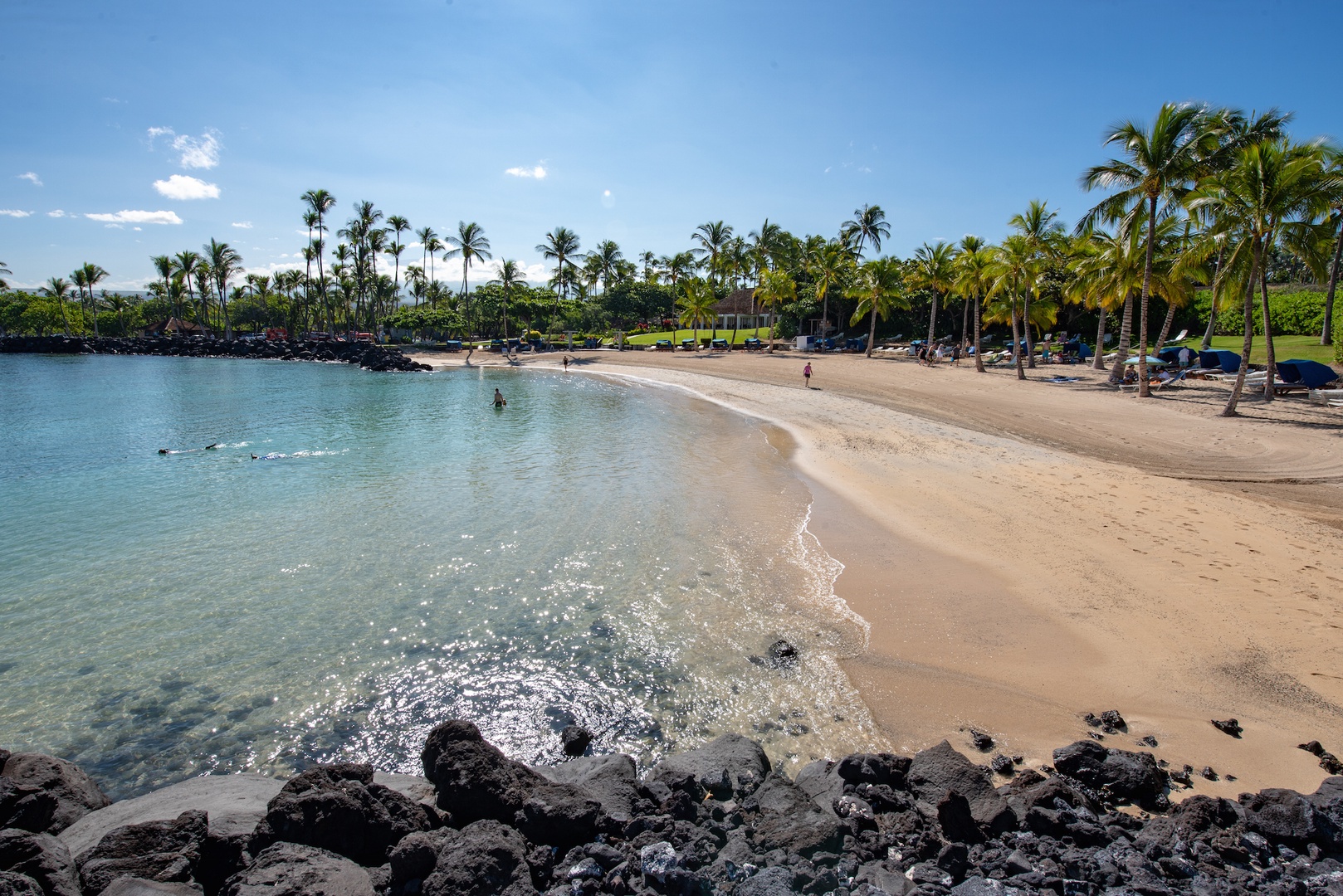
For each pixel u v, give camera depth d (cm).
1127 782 577
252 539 1317
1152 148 2734
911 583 1062
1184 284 3509
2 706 761
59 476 1875
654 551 1234
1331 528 1253
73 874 461
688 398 3781
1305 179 2242
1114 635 871
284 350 7688
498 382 4859
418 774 649
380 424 2867
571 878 482
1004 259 3834
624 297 8994
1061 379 3631
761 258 6656
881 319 6588
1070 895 457
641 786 593
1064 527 1298
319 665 849
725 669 829
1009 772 621
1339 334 3466
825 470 1869
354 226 8331
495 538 1313
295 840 488
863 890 461
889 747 670
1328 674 759
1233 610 923
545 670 836
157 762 670
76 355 8319
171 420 3005
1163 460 1880
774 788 574
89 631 937
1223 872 479
